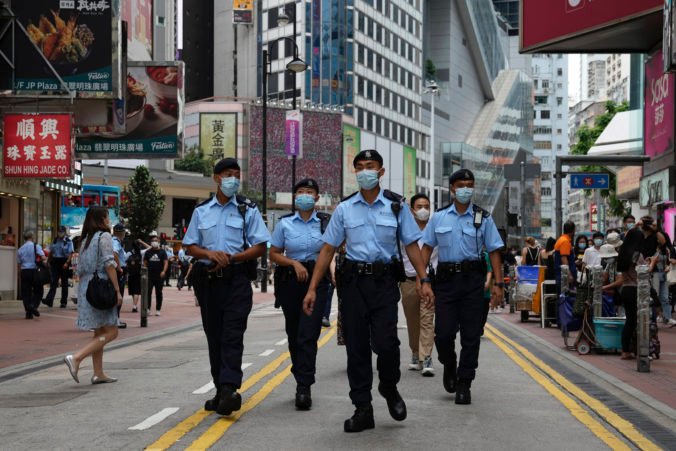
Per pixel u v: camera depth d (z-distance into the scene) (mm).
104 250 9125
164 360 11602
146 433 6453
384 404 7973
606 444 6172
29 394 8594
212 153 83938
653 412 7500
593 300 12375
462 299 8086
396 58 103562
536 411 7562
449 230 8086
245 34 97000
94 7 22297
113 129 24125
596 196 92250
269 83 93125
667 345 13969
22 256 19828
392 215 6613
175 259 50125
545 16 25391
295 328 8289
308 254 8266
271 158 84062
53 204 28938
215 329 7289
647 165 26828
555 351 12852
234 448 5930
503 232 19156
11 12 21172
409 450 5918
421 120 111500
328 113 86312
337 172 86812
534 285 19078
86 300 9148
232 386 6969
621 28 23609
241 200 7324
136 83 27469
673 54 14766
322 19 89938
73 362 9000
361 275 6531
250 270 7207
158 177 78250
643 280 10312
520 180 37750
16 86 21156
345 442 6160
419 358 10367
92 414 7352
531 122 157750
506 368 10734
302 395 7609
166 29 82875
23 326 17766
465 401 7938
